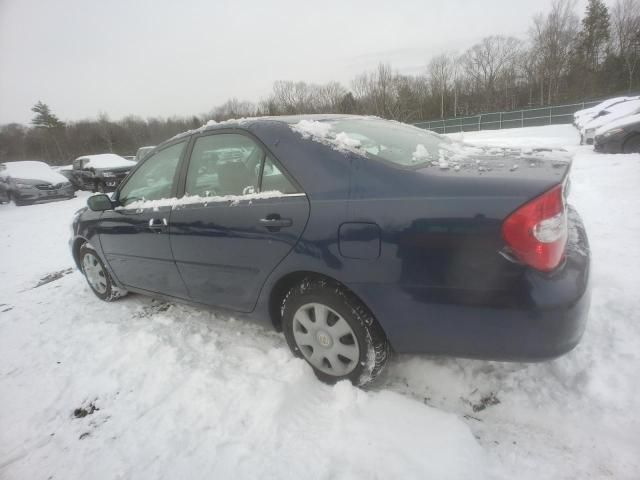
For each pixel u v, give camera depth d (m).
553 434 1.74
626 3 47.25
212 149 2.51
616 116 10.74
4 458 1.95
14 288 4.63
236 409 2.03
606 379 1.95
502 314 1.58
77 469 1.82
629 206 4.38
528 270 1.52
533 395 1.94
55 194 12.52
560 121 31.34
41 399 2.35
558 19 49.19
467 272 1.60
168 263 2.76
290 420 1.93
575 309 1.54
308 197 1.97
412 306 1.75
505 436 1.76
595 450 1.64
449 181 1.70
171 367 2.46
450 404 1.97
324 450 1.73
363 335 1.94
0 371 2.71
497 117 34.41
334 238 1.86
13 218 10.20
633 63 44.88
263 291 2.24
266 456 1.74
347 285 1.88
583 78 46.19
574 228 1.95
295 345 2.24
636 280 2.74
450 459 1.60
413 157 2.07
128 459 1.84
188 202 2.55
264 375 2.26
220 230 2.31
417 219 1.67
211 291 2.55
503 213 1.53
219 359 2.50
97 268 3.65
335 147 2.00
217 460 1.76
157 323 3.07
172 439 1.91
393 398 1.96
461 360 2.20
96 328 3.12
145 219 2.83
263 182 2.19
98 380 2.44
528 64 52.22
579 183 5.79
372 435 1.76
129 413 2.13
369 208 1.78
